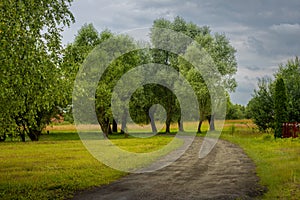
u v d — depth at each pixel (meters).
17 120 11.96
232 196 9.02
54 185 10.98
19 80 9.37
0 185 11.18
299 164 13.88
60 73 11.09
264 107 34.12
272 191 9.42
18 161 18.11
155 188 10.31
